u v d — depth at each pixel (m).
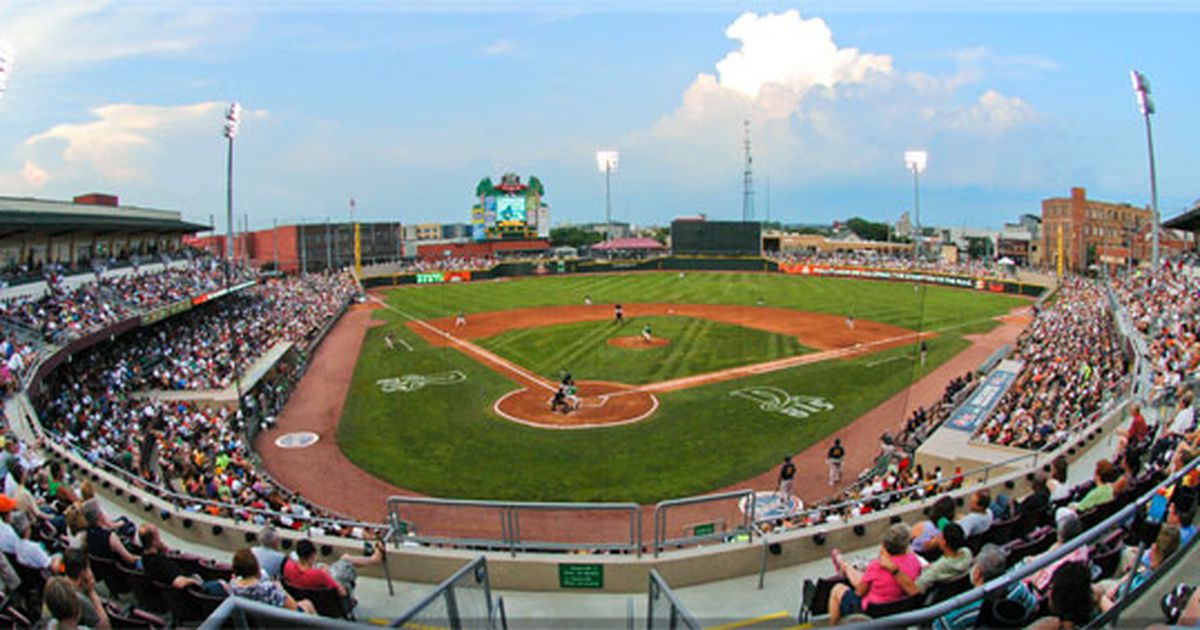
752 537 10.55
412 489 24.08
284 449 28.48
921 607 6.75
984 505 9.77
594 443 28.17
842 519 12.20
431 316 64.38
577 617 9.03
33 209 41.53
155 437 27.02
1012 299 72.00
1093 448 17.52
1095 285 63.44
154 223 51.19
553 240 168.50
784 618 8.88
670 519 21.23
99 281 43.69
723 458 26.36
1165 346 25.09
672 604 6.03
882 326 55.59
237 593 7.02
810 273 95.94
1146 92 41.00
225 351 40.47
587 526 20.86
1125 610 5.99
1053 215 107.75
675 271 101.25
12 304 33.22
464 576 7.00
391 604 9.57
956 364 41.97
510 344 49.69
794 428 29.77
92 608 6.91
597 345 48.41
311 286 74.31
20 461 14.79
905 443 25.97
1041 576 7.37
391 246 120.81
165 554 8.79
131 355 38.19
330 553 10.96
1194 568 6.40
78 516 9.40
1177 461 10.24
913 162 89.38
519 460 26.48
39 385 25.77
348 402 35.50
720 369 40.72
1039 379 30.08
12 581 8.41
